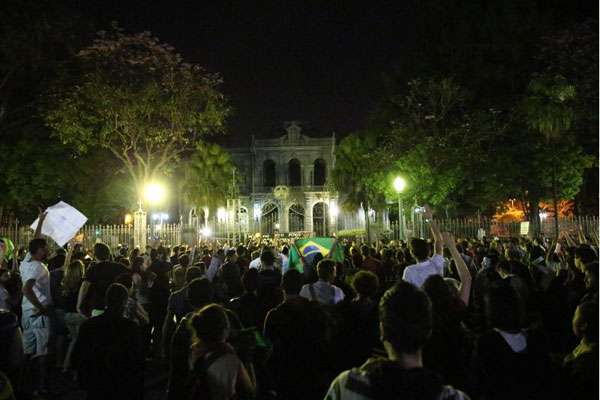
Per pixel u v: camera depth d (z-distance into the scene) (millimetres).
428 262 7770
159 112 29672
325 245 12836
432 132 34438
